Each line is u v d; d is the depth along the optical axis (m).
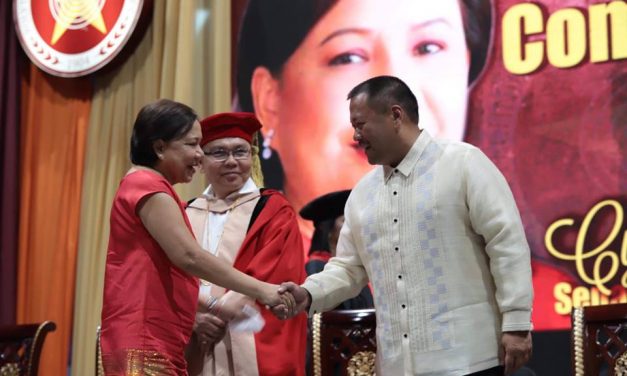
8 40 6.03
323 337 3.17
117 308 2.79
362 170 5.15
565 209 4.68
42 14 5.97
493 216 2.71
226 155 3.62
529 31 4.86
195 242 2.86
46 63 5.91
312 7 5.35
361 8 5.24
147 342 2.74
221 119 3.60
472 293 2.74
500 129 4.86
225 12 5.53
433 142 2.89
